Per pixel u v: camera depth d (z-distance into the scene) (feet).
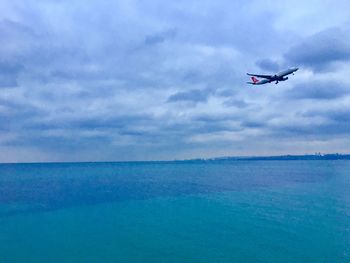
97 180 390.21
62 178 438.40
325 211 152.05
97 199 202.59
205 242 103.24
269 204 175.01
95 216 147.43
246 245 98.84
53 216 147.54
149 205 177.88
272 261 84.74
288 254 90.17
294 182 310.04
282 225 124.88
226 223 129.70
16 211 160.86
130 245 100.73
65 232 117.80
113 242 103.96
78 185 311.88
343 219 134.10
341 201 183.42
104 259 88.12
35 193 239.09
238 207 166.91
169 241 104.42
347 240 102.99
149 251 94.43
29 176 500.74
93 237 110.52
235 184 299.58
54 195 224.94
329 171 513.86
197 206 172.76
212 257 88.53
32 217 145.38
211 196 213.05
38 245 101.45
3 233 116.47
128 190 256.52
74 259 88.38
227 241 103.81
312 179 343.87
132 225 128.67
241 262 83.97
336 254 89.51
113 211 159.84
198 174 495.82
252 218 138.31
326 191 233.14
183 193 231.91
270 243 101.14
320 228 118.83
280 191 236.63
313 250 93.09
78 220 138.72
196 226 125.49
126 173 577.43
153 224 130.21
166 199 201.05
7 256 90.99
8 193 240.32
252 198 200.34
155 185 301.22
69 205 178.70
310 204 173.06
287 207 164.35
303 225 124.06
